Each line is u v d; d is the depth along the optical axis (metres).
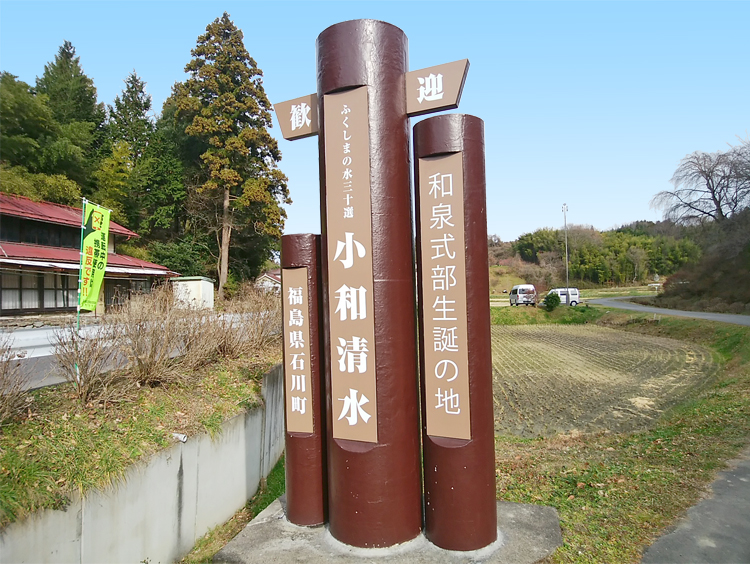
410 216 4.41
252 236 31.55
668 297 37.81
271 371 8.52
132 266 22.38
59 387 5.82
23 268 17.30
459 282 4.03
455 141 4.07
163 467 5.18
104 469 4.55
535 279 68.81
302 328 4.82
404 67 4.44
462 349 4.01
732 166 32.69
